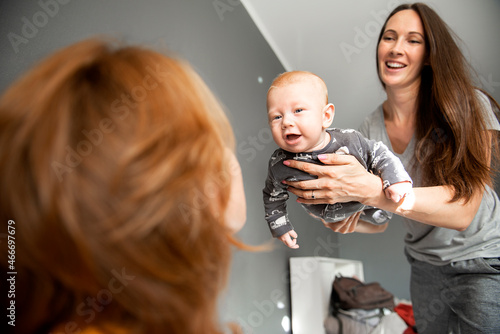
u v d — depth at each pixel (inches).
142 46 18.8
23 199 13.1
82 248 12.7
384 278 153.7
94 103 14.5
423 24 50.3
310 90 41.7
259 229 86.0
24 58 36.6
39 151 13.3
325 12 106.5
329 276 116.0
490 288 48.6
